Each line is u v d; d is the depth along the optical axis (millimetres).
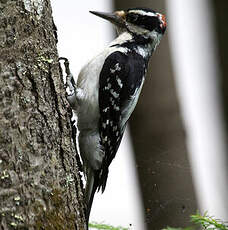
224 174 14648
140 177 13719
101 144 10656
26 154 7629
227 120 16469
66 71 10195
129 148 13984
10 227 7324
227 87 16234
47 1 8539
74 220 8039
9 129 7570
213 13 15867
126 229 8977
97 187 10711
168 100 13766
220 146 16312
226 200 13617
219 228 7809
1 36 7809
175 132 13672
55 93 8273
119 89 10758
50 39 8438
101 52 11078
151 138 13688
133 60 11164
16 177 7488
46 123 7961
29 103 7824
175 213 13344
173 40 14211
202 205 13625
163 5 14094
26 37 8023
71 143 8414
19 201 7445
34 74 7969
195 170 13750
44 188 7691
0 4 7867
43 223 7555
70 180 8141
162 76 13859
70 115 8578
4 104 7605
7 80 7699
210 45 16109
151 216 13445
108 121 10680
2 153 7457
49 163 7855
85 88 10383
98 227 8891
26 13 8070
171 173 13570
